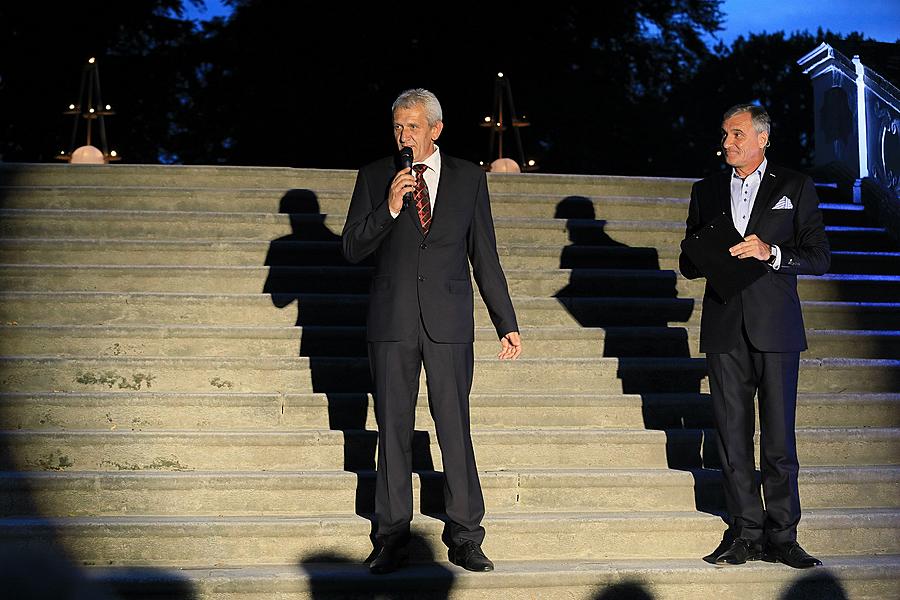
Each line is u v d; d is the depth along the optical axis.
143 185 6.98
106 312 5.62
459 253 4.14
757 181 4.32
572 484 4.56
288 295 5.71
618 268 6.53
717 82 39.84
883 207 7.32
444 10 22.27
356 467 4.71
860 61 7.84
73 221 6.34
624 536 4.35
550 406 5.07
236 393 4.98
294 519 4.27
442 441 4.09
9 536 4.08
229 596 3.88
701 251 4.19
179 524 4.15
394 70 22.56
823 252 4.17
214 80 23.14
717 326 4.23
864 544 4.46
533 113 22.30
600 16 23.80
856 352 5.83
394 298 4.07
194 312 5.67
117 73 23.34
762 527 4.23
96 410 4.83
